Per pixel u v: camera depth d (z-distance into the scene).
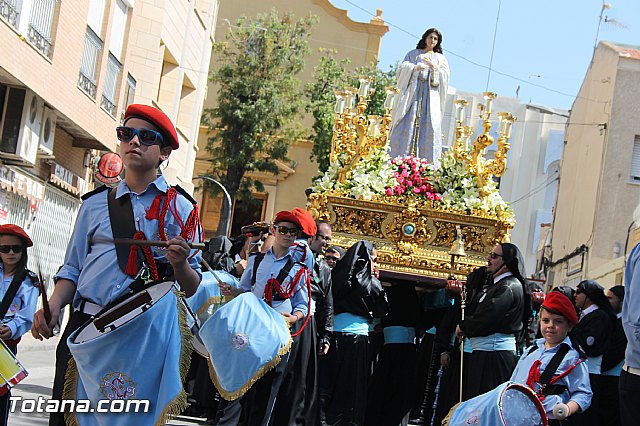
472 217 12.13
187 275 5.11
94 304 5.17
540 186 50.47
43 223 20.77
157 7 24.73
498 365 9.23
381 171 12.38
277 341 7.82
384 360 11.41
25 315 7.22
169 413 4.99
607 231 34.19
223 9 44.19
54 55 17.72
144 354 4.99
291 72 36.72
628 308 6.95
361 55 43.84
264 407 8.77
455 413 6.90
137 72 24.70
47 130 18.73
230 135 36.00
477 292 9.91
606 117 34.94
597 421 9.56
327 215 12.12
